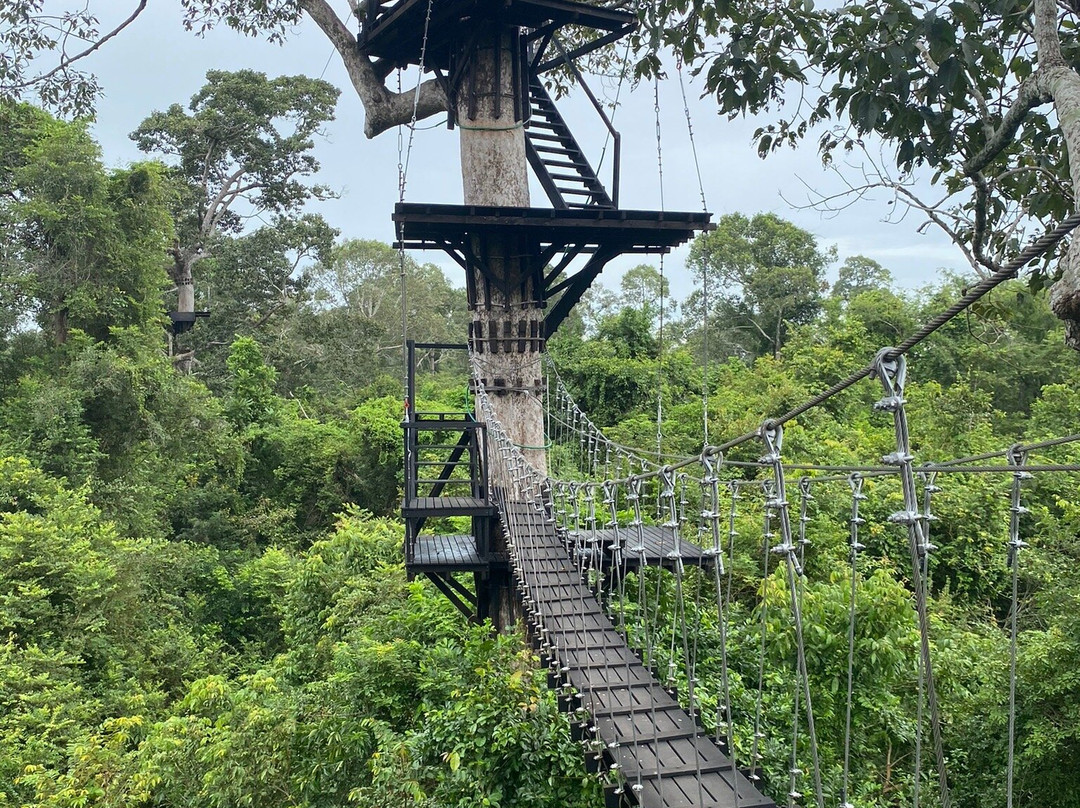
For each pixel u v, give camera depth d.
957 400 16.72
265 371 25.73
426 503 7.60
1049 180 5.18
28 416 16.20
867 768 7.02
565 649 5.21
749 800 3.69
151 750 7.66
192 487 21.30
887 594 7.16
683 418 18.72
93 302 17.69
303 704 7.16
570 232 7.73
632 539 7.16
